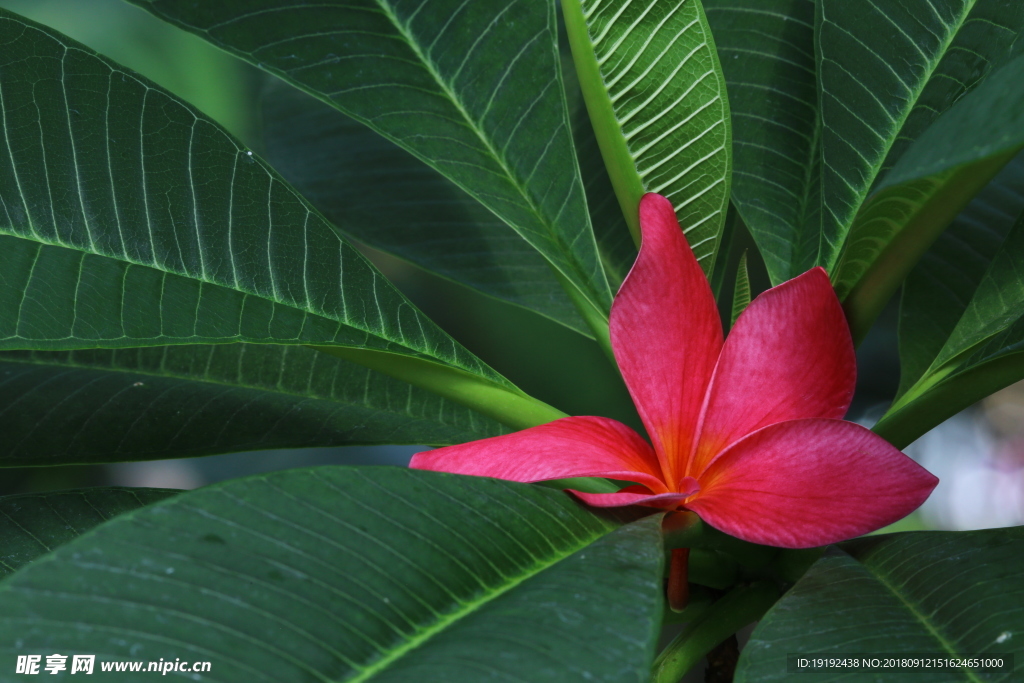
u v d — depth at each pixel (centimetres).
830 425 40
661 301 42
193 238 44
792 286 42
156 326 43
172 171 44
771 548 43
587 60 45
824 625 39
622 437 42
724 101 45
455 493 39
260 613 36
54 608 36
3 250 43
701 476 41
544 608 37
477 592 38
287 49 45
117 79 44
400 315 45
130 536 37
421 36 45
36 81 43
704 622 43
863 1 45
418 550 38
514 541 39
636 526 39
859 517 40
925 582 40
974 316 45
